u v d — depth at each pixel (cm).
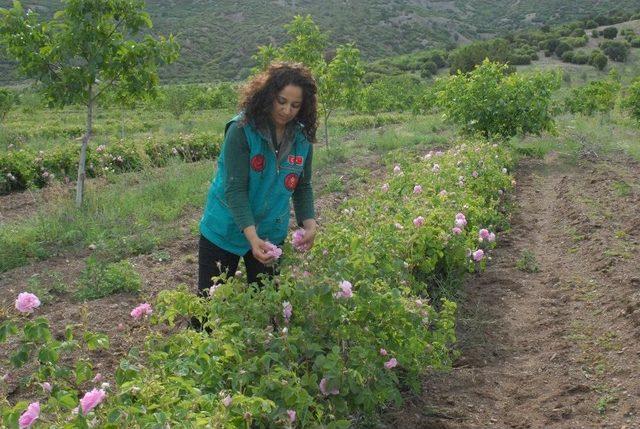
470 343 477
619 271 596
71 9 832
